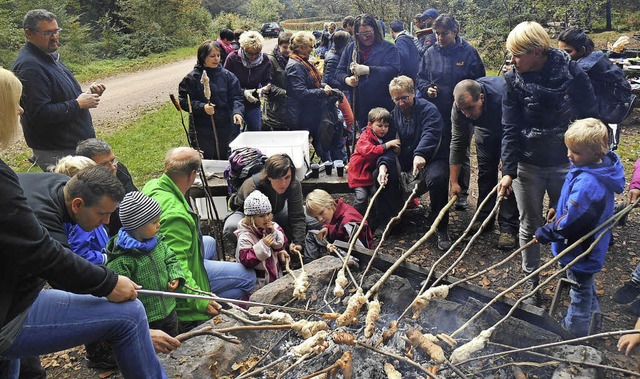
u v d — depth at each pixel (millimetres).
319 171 5418
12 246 1788
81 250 3154
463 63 5074
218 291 3674
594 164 2891
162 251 3047
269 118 6328
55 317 2098
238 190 4383
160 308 2994
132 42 24406
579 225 2883
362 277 3197
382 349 2734
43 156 4719
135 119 11586
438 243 4672
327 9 31094
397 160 4672
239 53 6457
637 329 2482
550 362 2518
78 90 4875
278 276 3875
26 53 4410
